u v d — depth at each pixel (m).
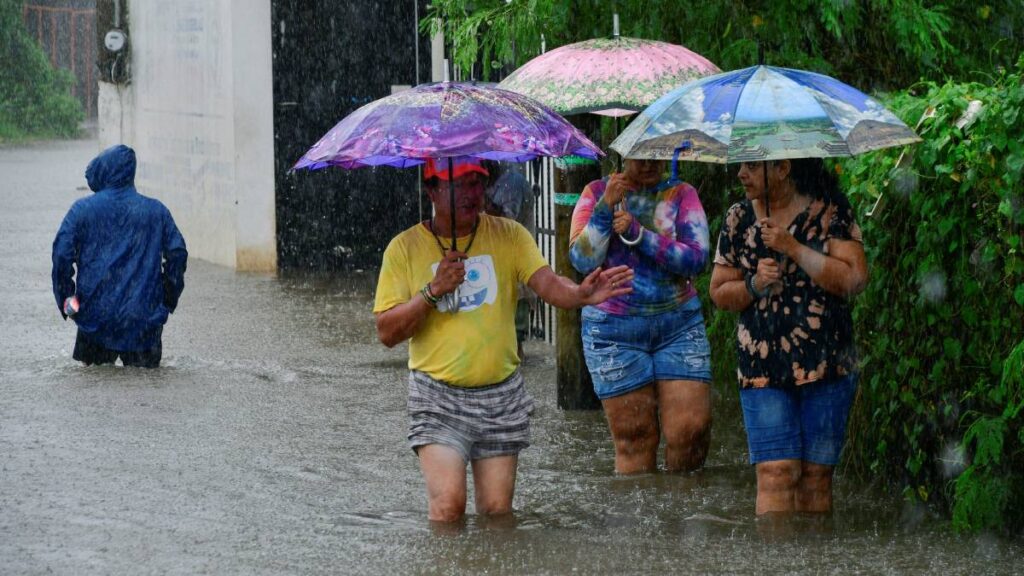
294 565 14.72
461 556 14.80
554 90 19.00
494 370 15.62
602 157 15.80
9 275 40.34
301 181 42.91
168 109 46.66
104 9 49.97
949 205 15.85
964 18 24.48
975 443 15.88
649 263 18.17
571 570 14.28
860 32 23.53
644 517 16.50
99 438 21.20
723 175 23.17
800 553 14.78
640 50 19.34
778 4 22.83
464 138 14.55
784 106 14.61
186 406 23.62
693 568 14.29
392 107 14.98
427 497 17.55
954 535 15.55
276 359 28.17
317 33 42.59
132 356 27.11
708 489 17.81
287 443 20.92
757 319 15.53
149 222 27.30
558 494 17.64
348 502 17.48
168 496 17.83
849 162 17.41
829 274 15.00
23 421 22.36
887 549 14.95
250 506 17.31
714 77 15.41
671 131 14.84
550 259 29.02
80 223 26.95
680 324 18.42
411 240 15.56
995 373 15.42
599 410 23.31
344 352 28.97
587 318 18.61
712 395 23.69
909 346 16.77
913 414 17.00
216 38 42.69
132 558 15.12
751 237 15.47
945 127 15.80
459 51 26.11
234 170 42.12
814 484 15.93
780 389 15.60
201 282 39.75
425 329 15.57
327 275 41.84
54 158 95.19
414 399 15.80
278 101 42.62
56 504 17.44
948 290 16.03
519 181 25.88
